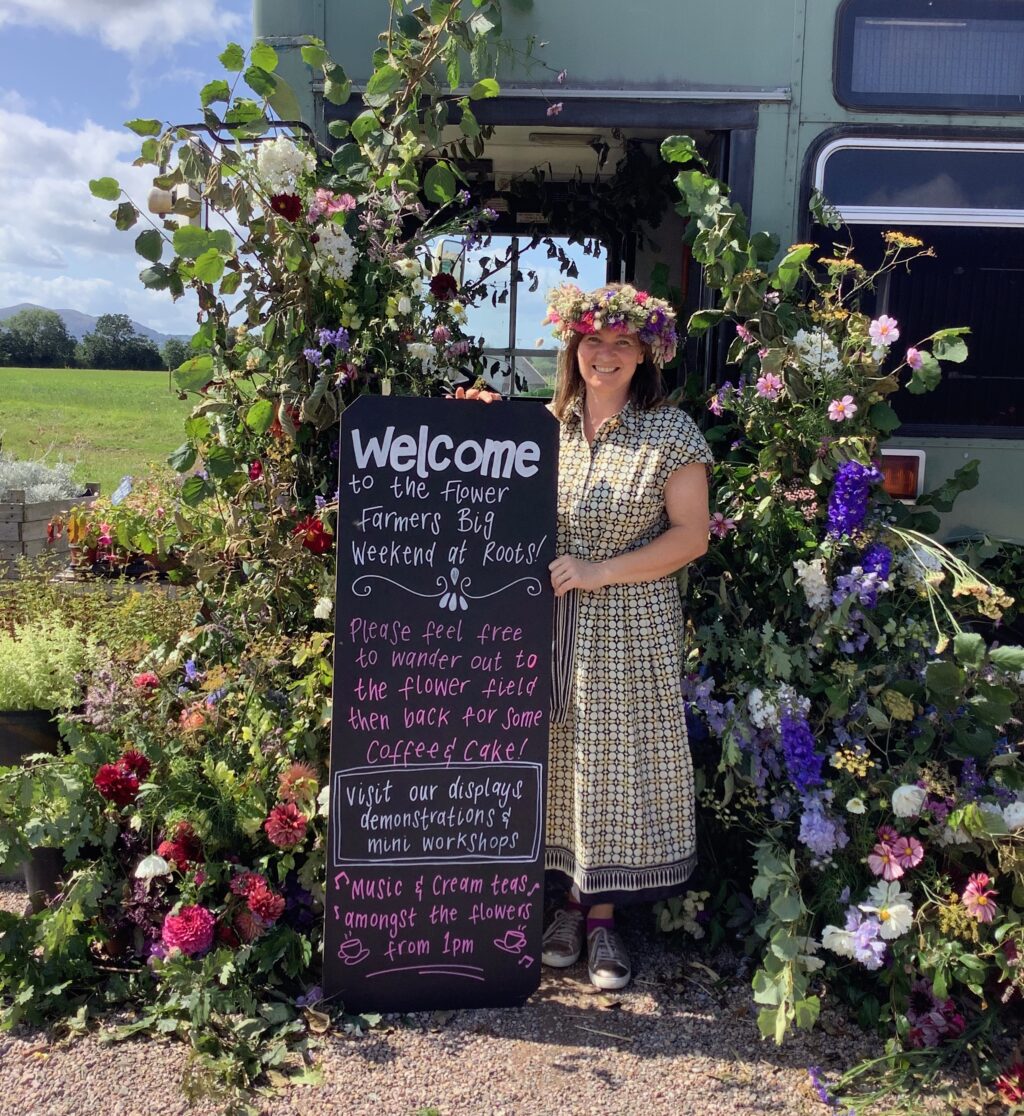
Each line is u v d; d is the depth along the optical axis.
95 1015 2.45
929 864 2.61
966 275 3.29
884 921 2.40
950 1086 2.29
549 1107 2.19
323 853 2.67
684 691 2.89
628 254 4.55
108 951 2.63
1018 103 3.18
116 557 4.41
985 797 2.58
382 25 3.19
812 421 2.93
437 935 2.50
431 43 3.02
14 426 19.77
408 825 2.48
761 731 2.78
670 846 2.64
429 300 3.31
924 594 2.81
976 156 3.21
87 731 2.89
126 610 3.63
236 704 2.94
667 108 3.20
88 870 2.61
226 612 3.18
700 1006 2.58
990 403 3.35
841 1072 2.33
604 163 4.30
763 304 3.02
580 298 2.50
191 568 3.33
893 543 2.88
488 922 2.52
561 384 2.69
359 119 3.05
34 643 3.16
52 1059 2.30
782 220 3.23
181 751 2.86
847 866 2.61
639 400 2.61
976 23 3.16
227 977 2.43
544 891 2.88
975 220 3.24
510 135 3.87
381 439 2.44
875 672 2.76
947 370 3.34
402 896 2.48
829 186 3.23
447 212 4.01
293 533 3.05
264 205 2.99
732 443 3.26
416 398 2.45
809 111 3.19
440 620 2.48
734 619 3.00
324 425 3.03
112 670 3.04
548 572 2.52
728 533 3.10
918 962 2.46
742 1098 2.23
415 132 3.12
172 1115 2.14
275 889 2.62
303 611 3.12
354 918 2.46
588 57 3.18
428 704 2.48
